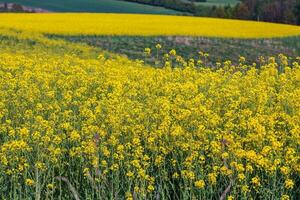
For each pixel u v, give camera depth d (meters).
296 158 8.62
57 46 33.47
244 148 9.67
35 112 12.23
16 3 95.44
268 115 11.26
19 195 8.53
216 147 8.87
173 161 8.96
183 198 8.29
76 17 58.12
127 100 12.19
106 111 11.98
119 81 14.82
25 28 42.97
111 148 9.77
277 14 114.94
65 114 11.24
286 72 16.28
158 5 115.75
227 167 8.47
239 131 10.45
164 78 15.75
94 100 12.75
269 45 48.44
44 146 9.45
